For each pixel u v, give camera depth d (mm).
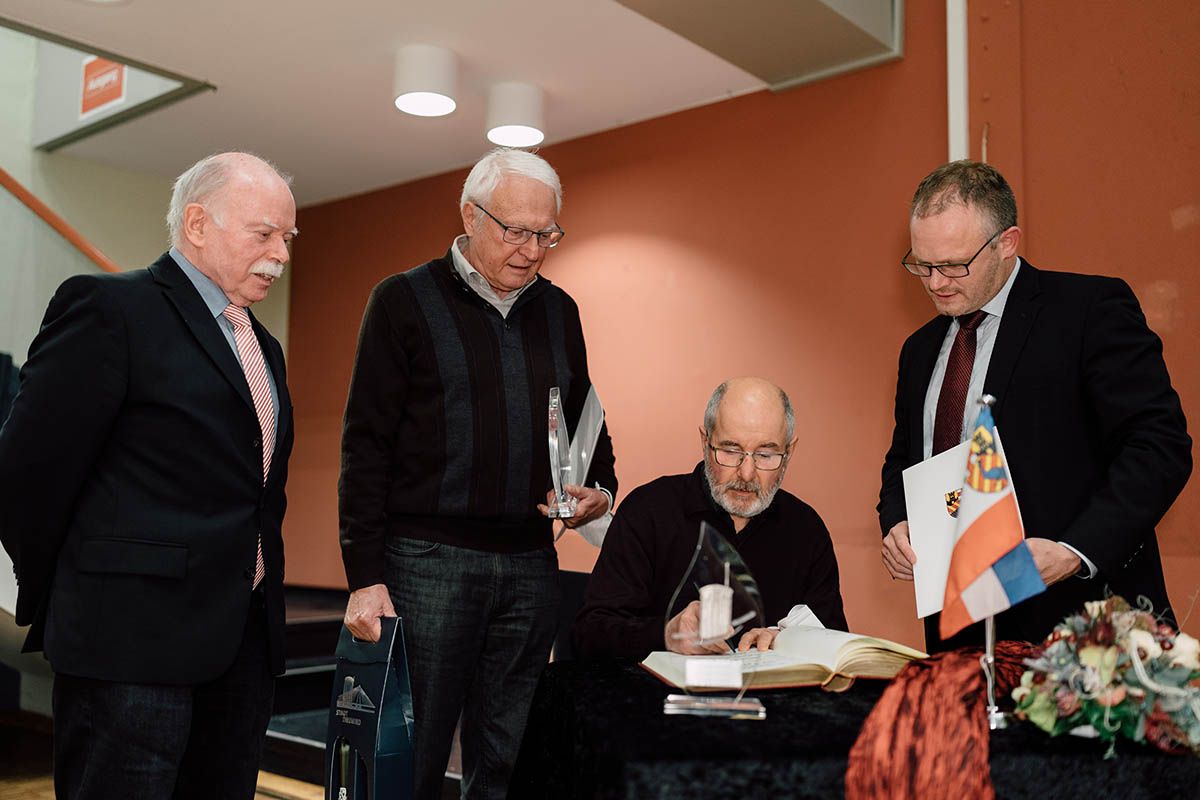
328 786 1935
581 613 1876
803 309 3785
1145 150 2910
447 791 3271
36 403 1609
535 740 1508
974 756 1072
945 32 3426
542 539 2230
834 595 2039
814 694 1328
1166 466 1535
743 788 1027
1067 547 1484
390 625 1902
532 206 2055
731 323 4008
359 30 3660
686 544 1980
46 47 5035
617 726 1143
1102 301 1734
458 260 2191
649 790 1004
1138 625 1146
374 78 4074
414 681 2057
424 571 2068
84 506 1682
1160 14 2898
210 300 1836
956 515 1395
